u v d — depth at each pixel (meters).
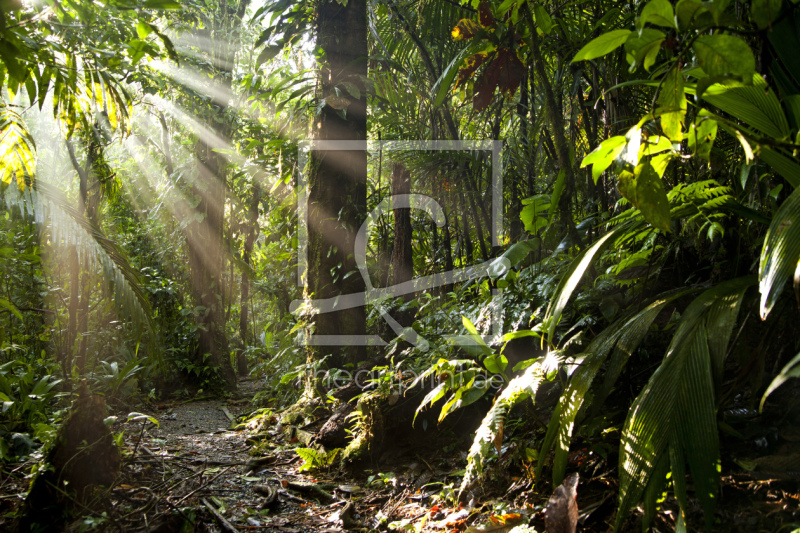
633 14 2.71
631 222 2.04
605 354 2.04
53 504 2.22
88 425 2.44
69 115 2.73
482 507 2.31
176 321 7.39
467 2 3.69
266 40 4.88
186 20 6.69
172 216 8.07
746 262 2.23
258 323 11.30
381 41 4.70
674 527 1.76
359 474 3.12
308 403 4.22
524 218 3.01
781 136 1.62
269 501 2.71
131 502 2.48
